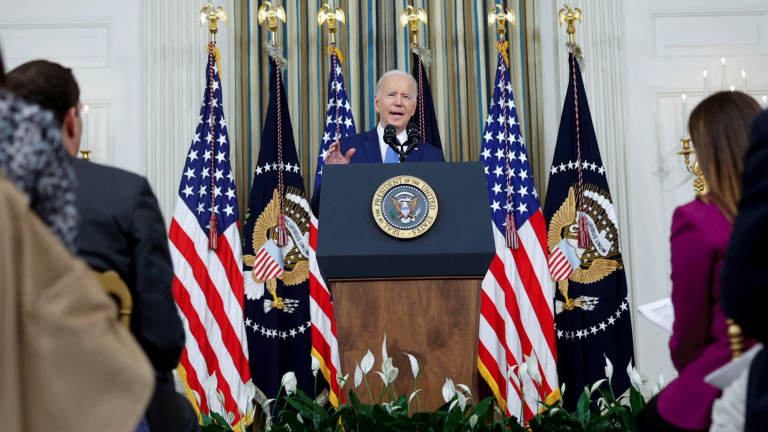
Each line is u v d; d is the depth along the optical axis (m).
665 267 4.83
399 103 3.67
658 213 4.88
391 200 2.35
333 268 2.31
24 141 0.93
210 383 2.48
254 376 4.25
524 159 4.38
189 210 4.23
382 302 2.32
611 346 4.25
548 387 4.06
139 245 1.43
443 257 2.29
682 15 5.07
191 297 4.13
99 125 4.93
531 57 5.00
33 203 0.94
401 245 2.31
